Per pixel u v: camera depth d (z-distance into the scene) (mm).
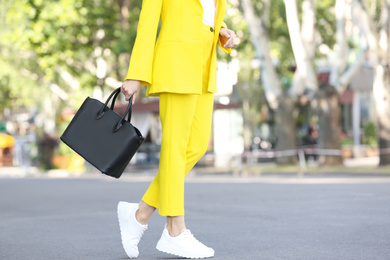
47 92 71812
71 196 21328
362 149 50969
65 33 43406
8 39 43969
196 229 11258
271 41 47250
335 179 29172
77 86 52375
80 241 10188
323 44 46938
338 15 36312
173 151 7793
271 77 38469
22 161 55344
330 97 36469
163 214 7801
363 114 53375
